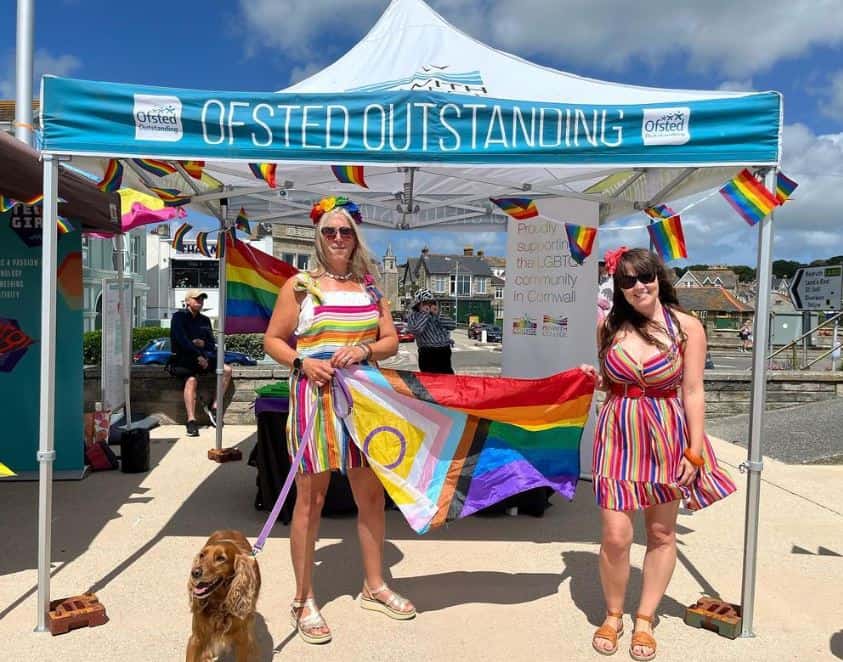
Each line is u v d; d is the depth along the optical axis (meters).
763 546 4.72
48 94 3.24
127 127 3.28
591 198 5.04
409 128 3.37
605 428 3.21
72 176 5.23
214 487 5.92
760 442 3.41
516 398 3.65
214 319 37.03
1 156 3.85
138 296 32.09
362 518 3.51
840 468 7.12
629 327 3.16
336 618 3.48
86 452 6.45
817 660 3.16
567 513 5.36
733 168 3.77
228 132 3.32
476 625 3.44
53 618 3.24
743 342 40.56
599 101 4.54
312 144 3.35
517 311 6.56
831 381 9.98
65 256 6.03
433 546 4.58
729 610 3.49
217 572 2.61
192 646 2.71
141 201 6.97
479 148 3.38
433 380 3.57
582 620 3.52
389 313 3.52
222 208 6.57
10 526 4.83
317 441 3.20
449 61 5.00
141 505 5.38
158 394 8.66
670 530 3.22
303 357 3.21
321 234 3.27
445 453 3.57
